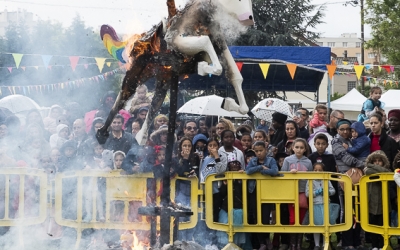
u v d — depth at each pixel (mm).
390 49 28109
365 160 7738
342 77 51219
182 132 10688
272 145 9336
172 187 7434
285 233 7680
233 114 12344
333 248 7910
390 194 7336
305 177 7234
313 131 9531
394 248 7762
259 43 29609
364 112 10891
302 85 15562
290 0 30719
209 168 7820
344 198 7441
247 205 7336
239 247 7383
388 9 28250
